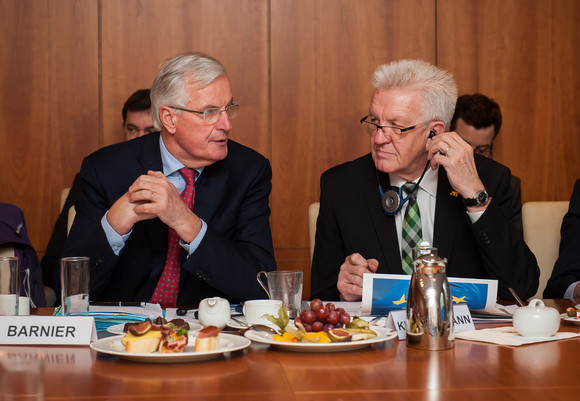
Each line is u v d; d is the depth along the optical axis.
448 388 1.05
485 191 2.08
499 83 4.06
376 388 1.06
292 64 3.96
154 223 2.20
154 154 2.26
